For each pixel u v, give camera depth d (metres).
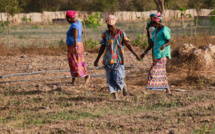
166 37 20.77
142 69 33.44
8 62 40.41
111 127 15.93
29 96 23.19
